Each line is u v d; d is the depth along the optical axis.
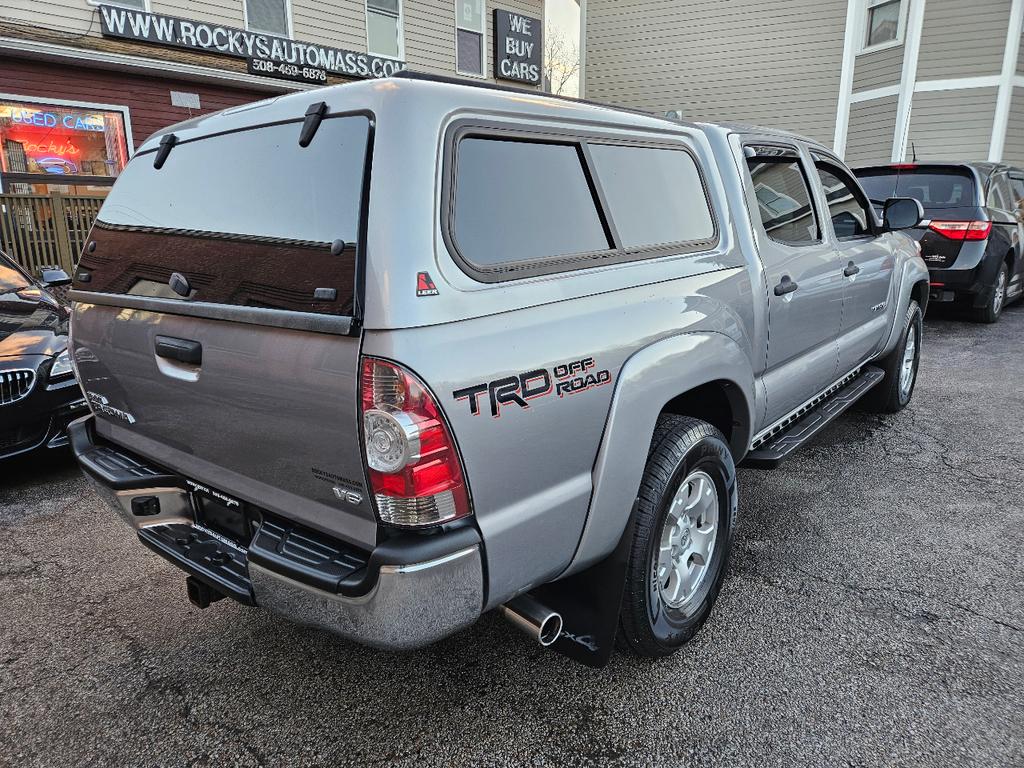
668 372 2.26
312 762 2.08
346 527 1.81
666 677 2.42
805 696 2.32
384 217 1.65
